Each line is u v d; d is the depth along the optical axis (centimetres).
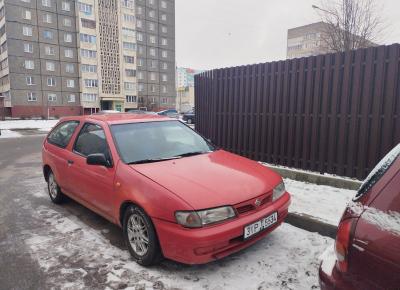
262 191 311
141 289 276
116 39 5675
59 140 500
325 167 548
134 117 443
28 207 500
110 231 399
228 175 326
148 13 6297
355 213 160
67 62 5162
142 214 303
